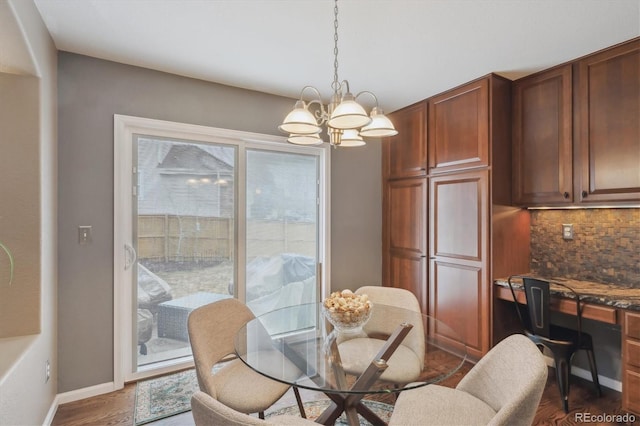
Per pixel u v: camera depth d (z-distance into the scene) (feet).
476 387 5.24
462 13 6.27
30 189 6.12
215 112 9.41
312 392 8.09
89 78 7.85
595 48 7.54
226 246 9.75
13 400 4.92
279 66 8.46
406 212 11.59
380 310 7.41
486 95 9.05
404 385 4.67
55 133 7.32
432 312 10.56
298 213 11.06
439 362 5.48
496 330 8.98
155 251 8.79
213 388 5.23
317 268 11.41
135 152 8.54
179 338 9.11
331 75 9.00
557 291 7.73
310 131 5.31
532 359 4.36
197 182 9.34
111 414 7.14
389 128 5.28
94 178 7.88
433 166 10.59
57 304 7.44
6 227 5.99
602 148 7.53
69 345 7.58
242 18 6.43
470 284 9.46
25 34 5.23
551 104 8.50
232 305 6.88
